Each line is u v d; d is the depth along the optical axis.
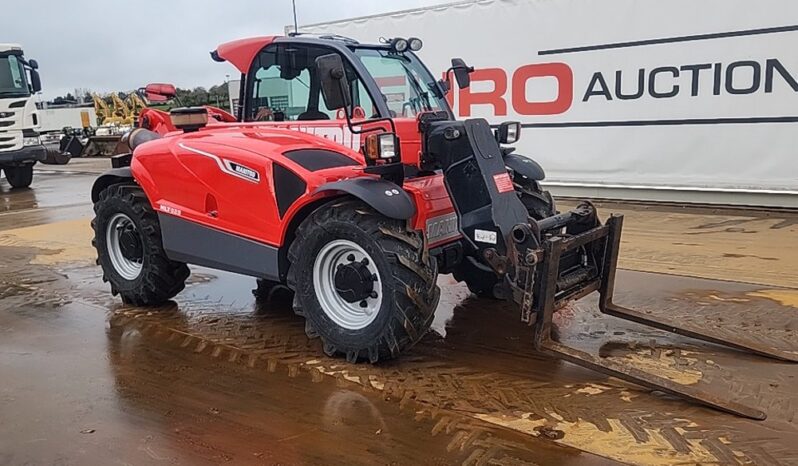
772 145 7.07
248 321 4.36
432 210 3.71
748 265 5.22
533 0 8.28
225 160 3.93
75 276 5.66
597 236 3.59
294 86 4.25
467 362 3.56
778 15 6.80
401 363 3.57
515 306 4.48
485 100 8.91
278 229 3.76
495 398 3.13
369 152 3.40
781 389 3.14
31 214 9.37
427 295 3.33
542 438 2.75
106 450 2.76
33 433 2.92
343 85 3.41
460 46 8.93
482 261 3.96
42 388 3.39
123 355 3.82
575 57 8.12
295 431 2.88
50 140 24.11
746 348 3.55
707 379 3.26
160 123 5.45
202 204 4.12
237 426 2.93
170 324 4.34
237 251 4.01
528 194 4.45
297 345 3.91
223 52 4.46
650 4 7.51
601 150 8.17
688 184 7.64
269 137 4.02
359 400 3.15
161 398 3.24
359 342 3.48
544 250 3.23
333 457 2.66
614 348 3.67
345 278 3.51
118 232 4.78
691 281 4.88
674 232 6.46
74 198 11.02
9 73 12.36
